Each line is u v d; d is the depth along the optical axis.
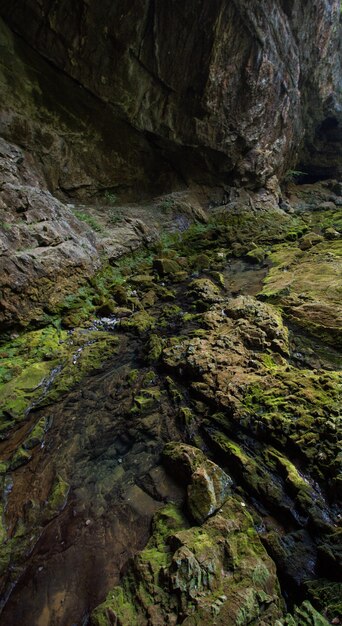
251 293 7.91
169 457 3.82
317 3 13.64
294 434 3.77
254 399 4.33
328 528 2.98
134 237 10.12
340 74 18.14
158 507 3.46
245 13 10.59
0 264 5.80
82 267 7.60
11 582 2.92
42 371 5.25
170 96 11.03
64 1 8.05
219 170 13.94
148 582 2.69
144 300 7.82
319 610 2.52
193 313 7.22
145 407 4.66
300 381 4.45
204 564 2.68
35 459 4.02
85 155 10.36
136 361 5.77
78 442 4.25
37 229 7.04
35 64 8.67
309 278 7.65
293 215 15.31
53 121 9.37
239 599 2.47
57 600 2.79
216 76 11.22
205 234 12.02
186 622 2.36
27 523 3.33
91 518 3.40
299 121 17.11
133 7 8.70
